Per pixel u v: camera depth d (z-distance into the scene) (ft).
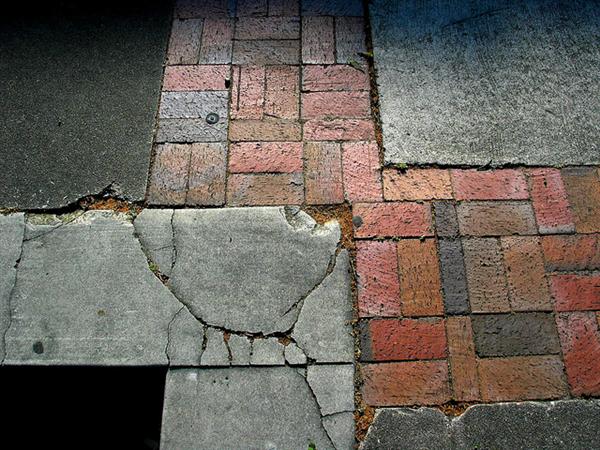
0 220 4.65
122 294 4.37
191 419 4.00
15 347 4.19
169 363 4.16
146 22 5.72
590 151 4.99
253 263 4.48
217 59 5.48
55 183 4.83
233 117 5.15
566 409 4.07
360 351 4.22
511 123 5.12
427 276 4.46
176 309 4.33
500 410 4.06
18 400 4.68
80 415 4.72
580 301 4.39
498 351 4.24
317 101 5.24
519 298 4.40
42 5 5.80
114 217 4.68
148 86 5.33
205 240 4.57
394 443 3.97
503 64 5.44
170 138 5.05
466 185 4.83
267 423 4.00
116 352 4.18
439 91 5.29
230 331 4.26
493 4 5.77
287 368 4.15
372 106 5.22
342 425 4.00
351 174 4.87
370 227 4.64
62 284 4.40
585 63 5.46
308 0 5.81
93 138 5.05
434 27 5.65
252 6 5.80
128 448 4.74
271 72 5.40
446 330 4.29
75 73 5.41
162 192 4.78
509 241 4.60
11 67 5.46
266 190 4.79
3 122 5.15
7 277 4.42
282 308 4.33
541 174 4.88
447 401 4.09
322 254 4.52
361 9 5.76
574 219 4.69
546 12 5.73
